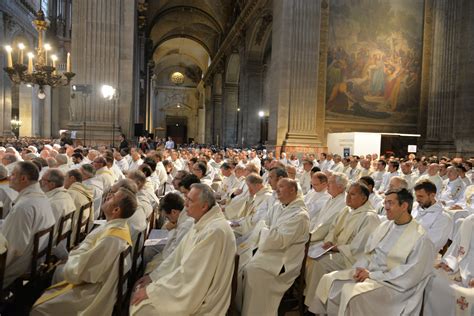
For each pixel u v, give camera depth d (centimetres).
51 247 423
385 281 362
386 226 401
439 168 1041
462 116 1973
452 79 2020
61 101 2853
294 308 452
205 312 326
